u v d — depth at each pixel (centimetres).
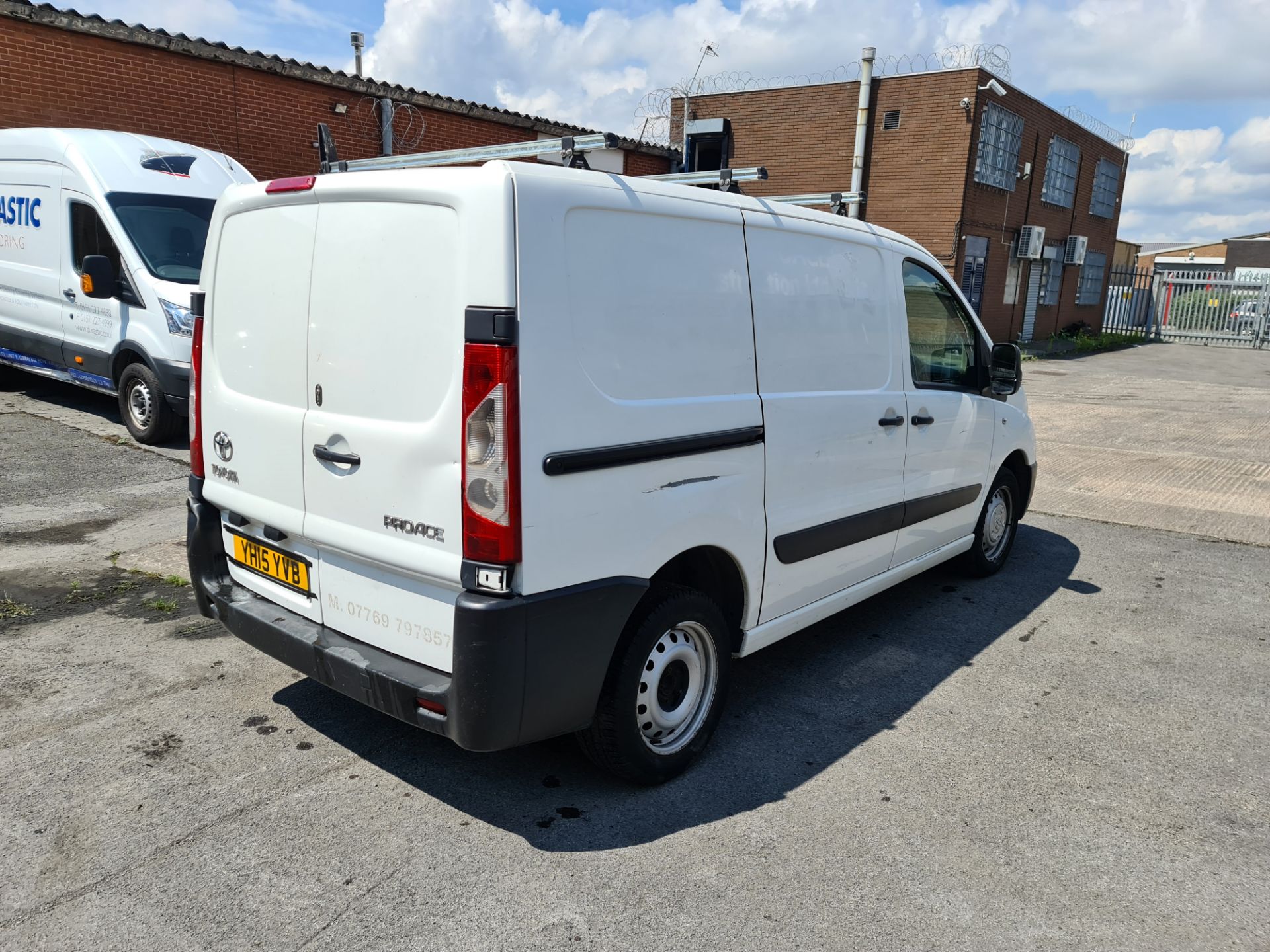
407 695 276
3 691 372
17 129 906
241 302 326
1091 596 544
